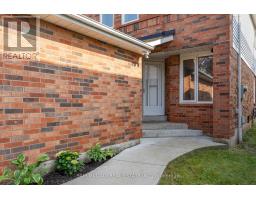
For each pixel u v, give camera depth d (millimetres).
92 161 4762
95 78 5051
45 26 4043
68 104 4430
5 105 3439
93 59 5008
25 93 3705
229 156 5734
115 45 5586
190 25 7336
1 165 3377
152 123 7957
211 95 7547
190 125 7961
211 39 6934
